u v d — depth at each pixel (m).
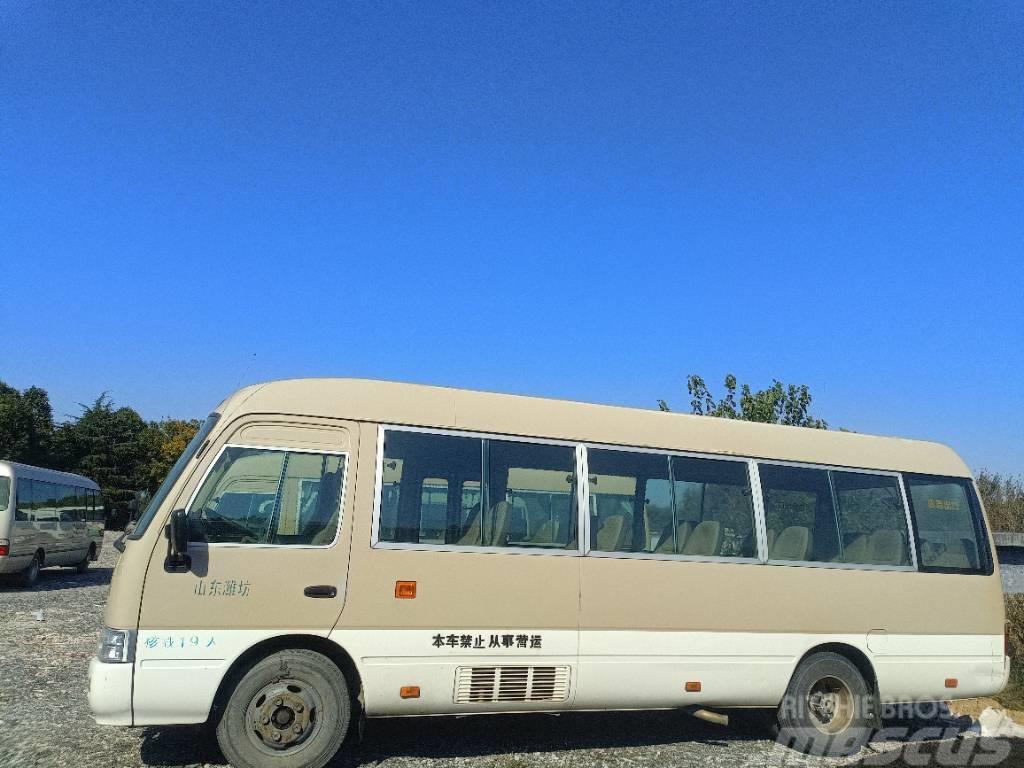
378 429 6.33
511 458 6.66
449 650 6.12
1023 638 10.93
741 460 7.49
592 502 6.82
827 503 7.70
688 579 6.94
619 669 6.59
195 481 5.86
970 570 8.04
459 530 6.36
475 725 7.48
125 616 5.52
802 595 7.31
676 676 6.76
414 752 6.57
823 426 17.31
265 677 5.75
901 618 7.63
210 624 5.64
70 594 16.88
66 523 20.03
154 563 5.62
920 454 8.30
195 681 5.55
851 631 7.44
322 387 6.34
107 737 6.57
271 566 5.83
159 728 6.86
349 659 5.97
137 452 51.66
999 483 19.67
